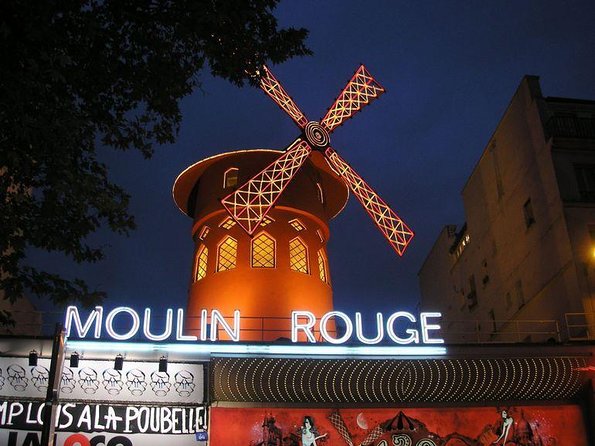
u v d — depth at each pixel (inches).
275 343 512.4
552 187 657.6
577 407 548.4
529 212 714.2
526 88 720.3
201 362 507.5
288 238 662.5
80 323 502.6
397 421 526.9
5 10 286.7
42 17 288.7
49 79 304.3
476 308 874.8
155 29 345.1
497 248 798.5
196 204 717.3
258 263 646.5
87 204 336.5
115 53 339.3
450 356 527.2
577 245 621.3
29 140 294.0
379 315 538.3
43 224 327.9
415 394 530.9
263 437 506.0
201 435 495.5
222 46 343.6
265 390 512.7
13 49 295.0
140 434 492.7
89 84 341.7
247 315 616.7
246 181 681.6
